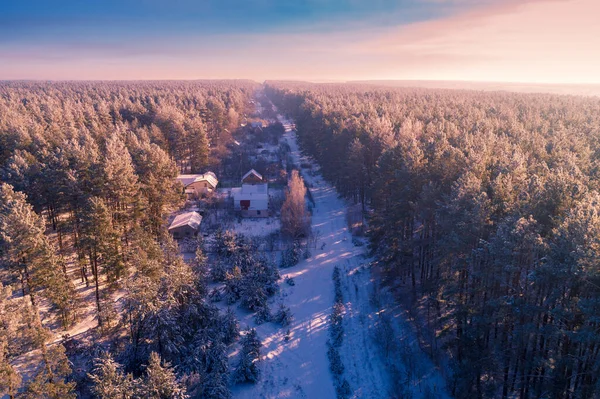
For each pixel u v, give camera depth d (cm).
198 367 2809
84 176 4275
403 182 3794
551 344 2236
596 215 1938
